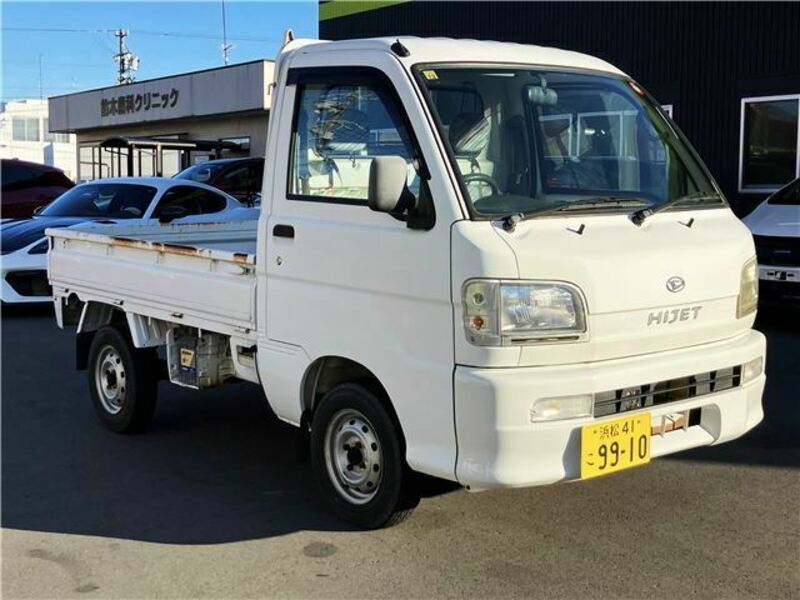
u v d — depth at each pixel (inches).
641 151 183.3
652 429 154.0
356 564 157.6
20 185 671.1
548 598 143.9
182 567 157.6
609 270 147.9
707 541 165.3
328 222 167.9
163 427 246.2
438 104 157.8
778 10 511.8
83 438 236.4
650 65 577.6
